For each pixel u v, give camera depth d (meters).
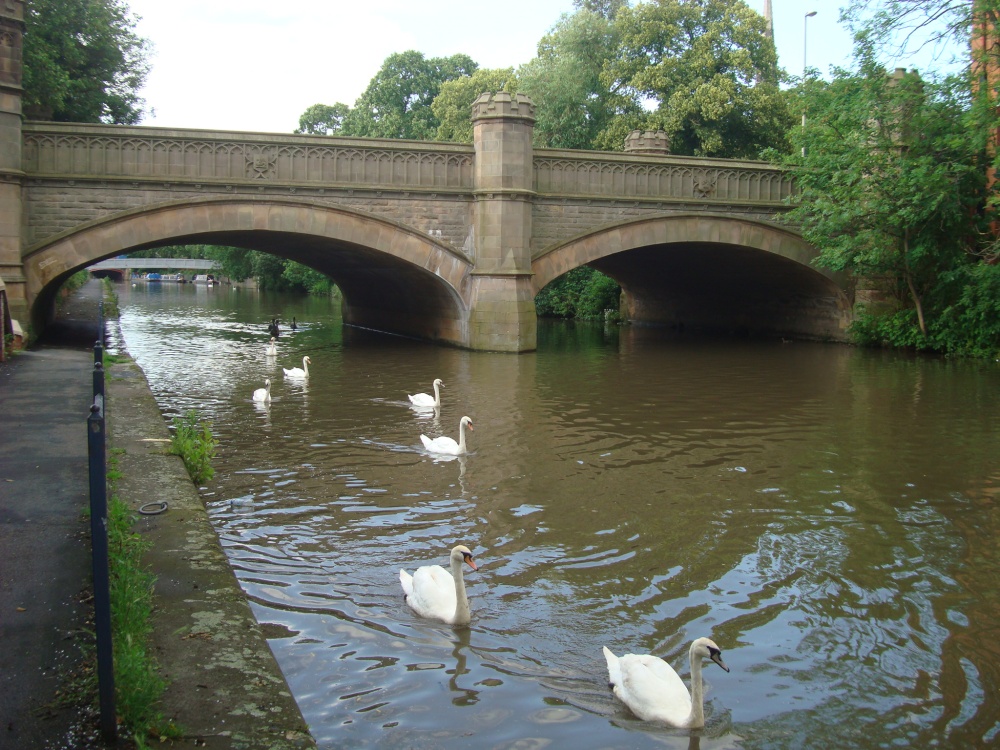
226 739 4.63
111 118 37.16
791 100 29.86
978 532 10.02
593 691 6.41
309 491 11.36
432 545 9.39
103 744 4.33
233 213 24.36
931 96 26.66
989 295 26.31
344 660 6.75
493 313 27.47
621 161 28.59
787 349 30.56
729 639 7.31
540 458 13.40
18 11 21.83
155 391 19.80
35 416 12.31
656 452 13.89
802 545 9.54
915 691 6.50
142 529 7.89
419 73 69.62
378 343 31.94
